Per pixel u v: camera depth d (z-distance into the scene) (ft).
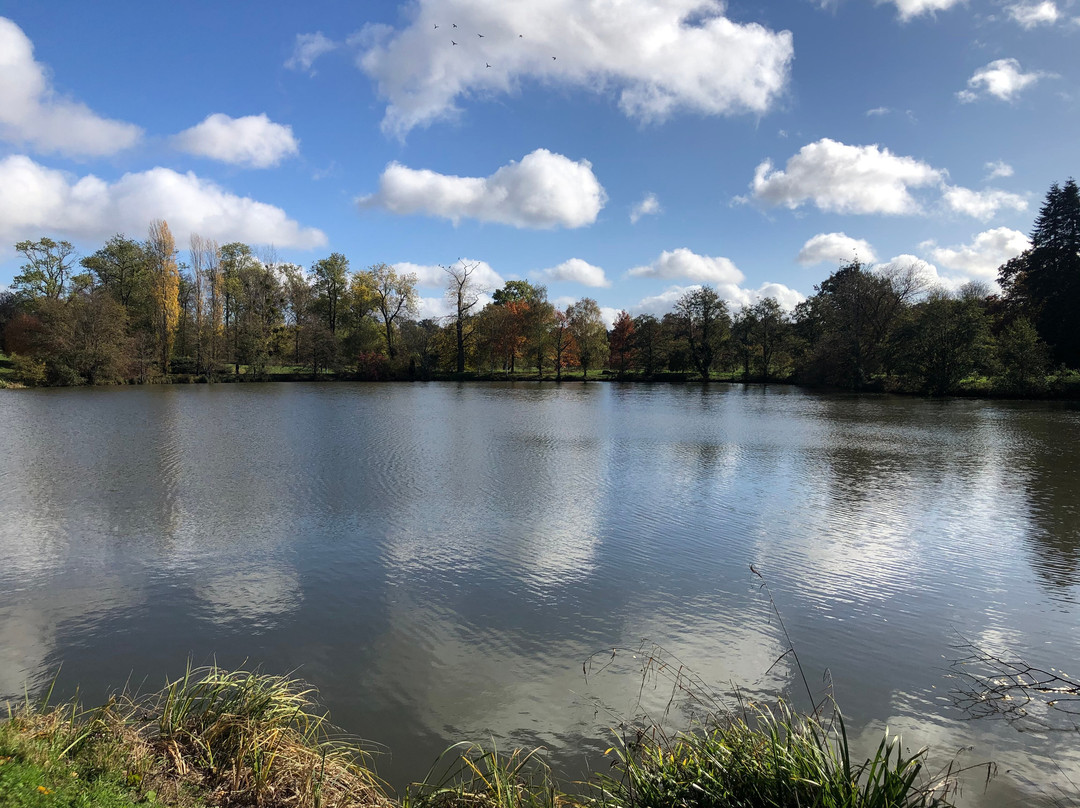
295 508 49.88
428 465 68.80
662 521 47.47
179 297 231.30
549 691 23.95
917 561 39.14
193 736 16.71
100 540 41.45
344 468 66.44
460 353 270.87
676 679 24.93
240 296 244.83
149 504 50.72
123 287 232.94
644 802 14.94
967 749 20.68
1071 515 49.80
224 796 14.73
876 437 93.91
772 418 121.29
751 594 33.71
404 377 257.55
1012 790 18.62
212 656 26.30
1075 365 181.06
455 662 26.12
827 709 22.99
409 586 34.30
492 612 31.09
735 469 68.18
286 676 24.68
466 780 18.57
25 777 13.15
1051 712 22.84
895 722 22.29
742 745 15.57
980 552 40.78
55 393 162.91
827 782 13.41
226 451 76.43
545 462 71.36
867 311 210.79
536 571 36.73
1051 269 191.01
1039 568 37.96
